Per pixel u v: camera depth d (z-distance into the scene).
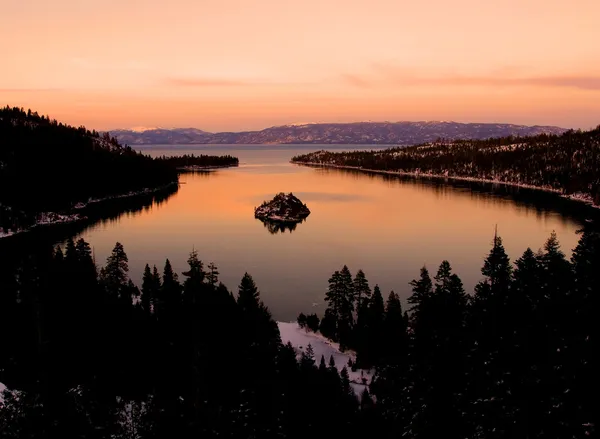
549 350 25.62
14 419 21.81
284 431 33.59
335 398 38.69
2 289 62.81
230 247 123.31
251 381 40.09
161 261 109.12
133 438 26.09
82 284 63.91
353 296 69.69
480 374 31.28
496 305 41.66
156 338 50.12
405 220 160.75
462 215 169.75
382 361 49.78
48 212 167.75
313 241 129.88
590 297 26.25
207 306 56.59
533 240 126.94
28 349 42.88
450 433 29.36
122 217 173.00
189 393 36.75
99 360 42.56
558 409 21.66
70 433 22.84
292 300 81.81
